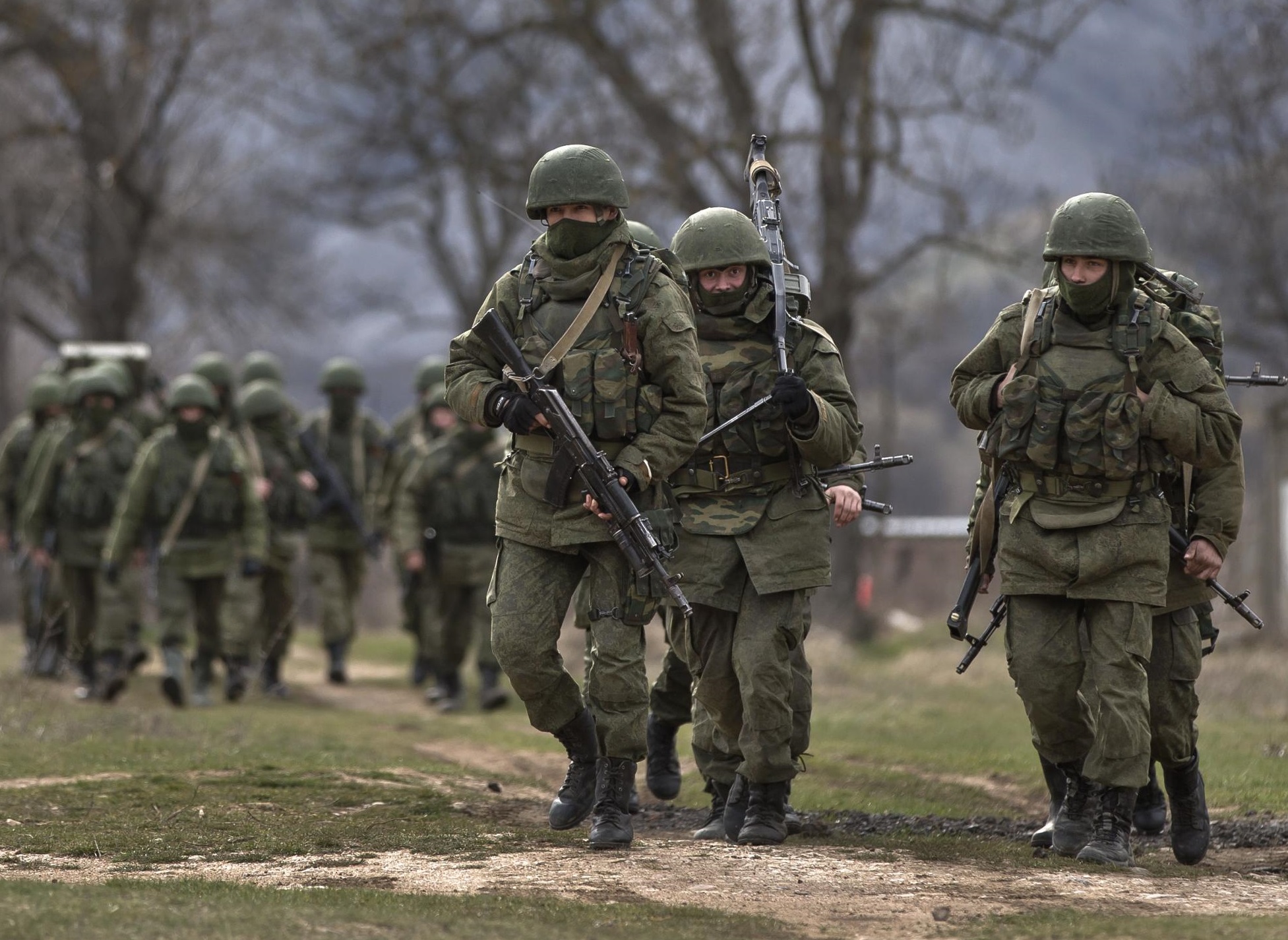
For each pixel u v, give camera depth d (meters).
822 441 20.05
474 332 19.27
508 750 32.00
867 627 71.25
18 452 48.44
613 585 19.30
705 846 20.00
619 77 75.44
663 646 53.03
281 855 19.34
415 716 41.66
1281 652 52.97
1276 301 63.06
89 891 16.14
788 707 20.41
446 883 17.55
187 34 90.25
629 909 16.02
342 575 51.34
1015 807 25.55
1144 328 19.55
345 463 50.41
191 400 40.44
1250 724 37.22
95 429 44.06
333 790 24.39
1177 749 20.62
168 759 27.55
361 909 15.53
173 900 15.76
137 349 51.59
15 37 88.88
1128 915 16.20
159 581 40.66
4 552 55.41
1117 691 19.44
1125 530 19.50
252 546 41.44
